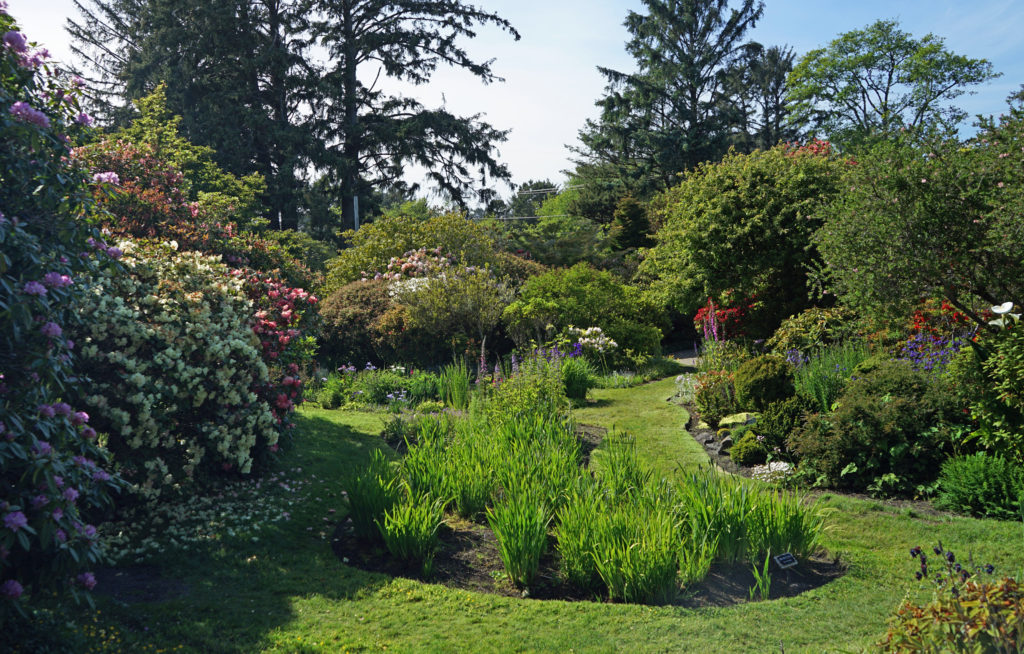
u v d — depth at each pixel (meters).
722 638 4.20
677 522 5.41
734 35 39.50
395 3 33.81
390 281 17.08
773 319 15.73
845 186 9.31
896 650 2.93
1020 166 7.53
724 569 5.28
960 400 7.05
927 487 6.81
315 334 10.30
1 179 4.11
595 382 13.93
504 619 4.56
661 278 19.31
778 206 15.23
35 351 3.79
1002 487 6.14
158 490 6.00
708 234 15.83
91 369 5.75
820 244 9.54
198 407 6.54
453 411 10.23
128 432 5.62
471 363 14.80
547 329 15.57
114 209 9.70
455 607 4.75
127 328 5.86
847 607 4.59
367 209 36.09
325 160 31.53
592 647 4.12
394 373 13.33
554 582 5.14
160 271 6.86
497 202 37.25
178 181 11.66
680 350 22.72
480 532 6.14
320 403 12.18
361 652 4.09
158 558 5.38
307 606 4.74
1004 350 6.29
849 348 10.45
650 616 4.53
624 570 4.78
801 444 7.54
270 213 32.81
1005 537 5.57
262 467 7.57
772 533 5.34
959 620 2.76
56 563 3.62
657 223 29.97
